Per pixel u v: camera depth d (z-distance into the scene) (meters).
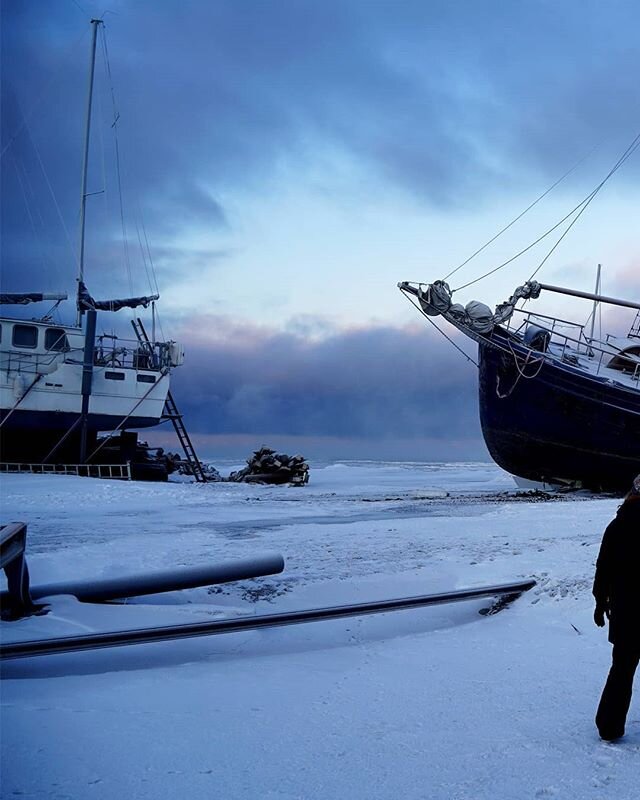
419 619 8.27
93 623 7.20
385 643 7.35
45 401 36.22
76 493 27.12
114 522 18.86
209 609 8.13
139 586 8.00
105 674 5.98
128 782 3.32
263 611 8.53
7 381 35.78
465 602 8.84
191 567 8.34
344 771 3.52
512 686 5.36
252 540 13.91
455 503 25.81
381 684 5.55
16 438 38.31
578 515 16.66
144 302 41.03
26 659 6.32
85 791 3.19
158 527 17.30
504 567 10.12
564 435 30.06
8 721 4.23
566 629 7.38
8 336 36.34
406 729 4.28
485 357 30.78
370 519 18.98
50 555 11.42
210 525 17.78
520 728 4.27
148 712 4.59
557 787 3.27
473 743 3.97
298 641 7.39
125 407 37.91
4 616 7.29
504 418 31.06
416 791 3.25
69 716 4.39
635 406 28.44
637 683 5.21
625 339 34.59
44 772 3.40
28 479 30.34
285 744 3.96
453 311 29.36
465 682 5.54
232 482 45.06
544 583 9.02
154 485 30.91
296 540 13.84
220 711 4.69
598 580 4.31
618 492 30.61
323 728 4.30
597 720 4.02
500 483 52.62
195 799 3.14
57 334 37.28
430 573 10.28
